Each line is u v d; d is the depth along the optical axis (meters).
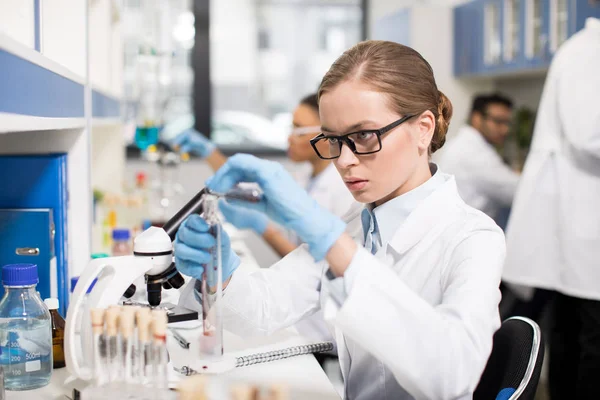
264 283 1.40
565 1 3.22
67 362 1.12
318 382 1.19
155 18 3.96
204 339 1.22
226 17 5.36
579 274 2.55
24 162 1.50
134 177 4.43
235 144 4.82
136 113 3.18
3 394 1.05
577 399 2.53
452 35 4.30
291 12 5.34
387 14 4.89
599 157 2.47
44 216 1.46
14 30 1.24
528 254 2.77
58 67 1.30
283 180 0.98
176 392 1.05
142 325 1.00
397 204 1.25
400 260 1.22
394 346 0.96
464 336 0.96
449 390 0.95
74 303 1.11
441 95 1.26
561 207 2.63
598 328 2.50
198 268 1.17
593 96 2.48
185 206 1.33
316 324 1.89
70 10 1.72
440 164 3.58
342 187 2.40
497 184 3.38
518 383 1.08
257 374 1.23
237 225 1.06
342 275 1.00
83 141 1.75
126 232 2.14
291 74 5.43
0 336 1.14
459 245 1.14
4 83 0.88
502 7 3.74
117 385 1.02
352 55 1.14
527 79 4.15
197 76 4.58
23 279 1.15
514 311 3.29
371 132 1.09
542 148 2.75
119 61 2.99
